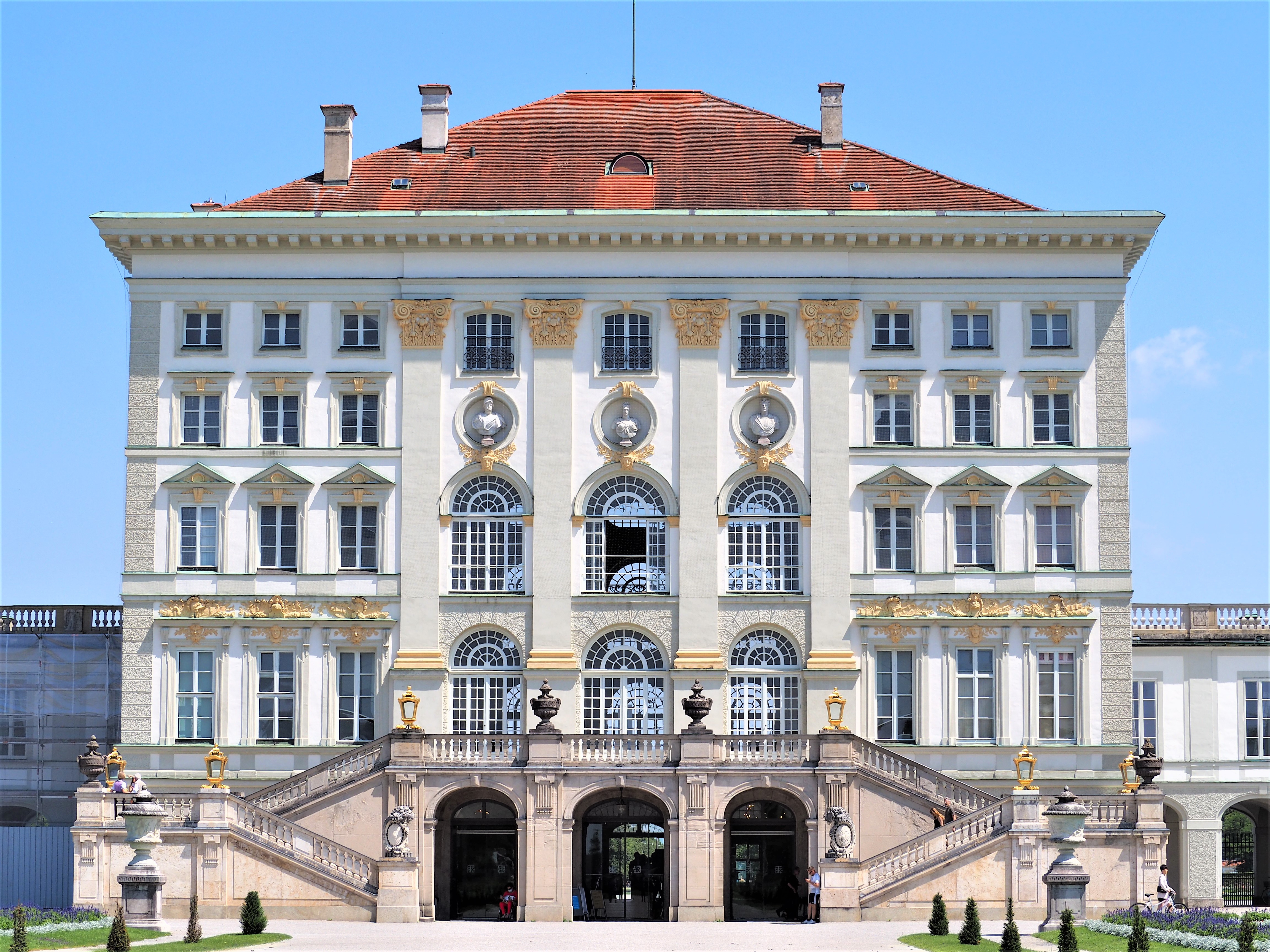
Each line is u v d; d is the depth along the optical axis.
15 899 66.31
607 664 72.31
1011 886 60.41
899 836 64.69
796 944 53.12
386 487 72.69
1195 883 79.44
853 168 78.38
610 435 73.19
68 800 78.31
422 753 65.69
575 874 66.81
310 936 55.66
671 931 58.91
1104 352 73.38
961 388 73.19
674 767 65.06
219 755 64.00
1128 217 72.69
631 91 85.25
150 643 72.06
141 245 73.69
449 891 67.19
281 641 72.00
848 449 72.81
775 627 72.06
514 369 73.50
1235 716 80.50
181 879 61.34
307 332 73.69
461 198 76.19
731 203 75.44
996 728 71.31
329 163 77.69
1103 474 72.75
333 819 65.31
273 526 73.00
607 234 73.00
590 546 72.81
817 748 65.75
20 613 79.94
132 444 73.19
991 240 73.19
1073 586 72.06
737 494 73.06
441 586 72.44
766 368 73.50
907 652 72.06
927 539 72.44
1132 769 70.25
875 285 73.56
